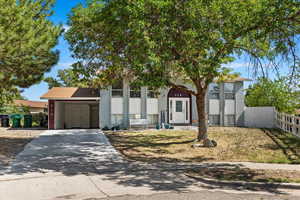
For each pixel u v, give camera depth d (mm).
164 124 22953
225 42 10312
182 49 10070
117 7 10109
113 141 15633
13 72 13742
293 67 9359
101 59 13859
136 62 10289
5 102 31672
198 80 14125
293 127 17719
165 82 11367
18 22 11922
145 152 12305
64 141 15414
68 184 7359
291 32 9297
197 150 12727
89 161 10289
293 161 10273
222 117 24859
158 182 7617
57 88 25422
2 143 14336
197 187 7199
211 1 9383
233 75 15188
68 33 13211
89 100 23172
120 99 23000
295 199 6250
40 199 6195
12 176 8078
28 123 25109
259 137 16766
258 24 9297
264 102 28031
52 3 14883
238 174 8367
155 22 9617
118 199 6184
